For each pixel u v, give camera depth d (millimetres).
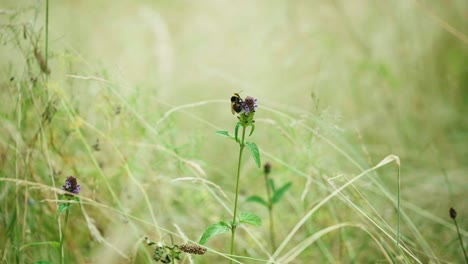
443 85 1466
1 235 920
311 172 1018
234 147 1243
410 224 964
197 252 824
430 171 1136
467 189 1074
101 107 991
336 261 967
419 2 1330
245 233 1024
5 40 939
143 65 1455
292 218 1042
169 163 1024
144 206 1007
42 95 938
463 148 1200
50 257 918
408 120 1322
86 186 956
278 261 881
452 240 980
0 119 962
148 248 947
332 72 1493
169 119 1028
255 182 1127
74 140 1020
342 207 1005
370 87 1456
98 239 883
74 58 978
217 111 1393
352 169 1105
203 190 1025
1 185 946
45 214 944
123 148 1013
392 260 911
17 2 1000
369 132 1285
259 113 1328
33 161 953
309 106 1271
